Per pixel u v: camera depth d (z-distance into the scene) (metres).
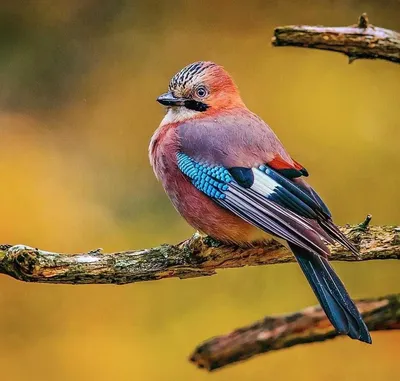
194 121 8.89
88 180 13.53
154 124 14.29
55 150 13.94
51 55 14.73
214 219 8.32
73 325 11.89
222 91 9.12
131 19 15.08
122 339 11.76
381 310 8.62
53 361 11.68
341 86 13.88
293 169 8.29
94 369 11.59
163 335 11.73
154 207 13.05
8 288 12.06
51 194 13.24
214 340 8.84
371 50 8.73
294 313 8.78
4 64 14.56
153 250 7.89
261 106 13.92
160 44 14.90
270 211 8.01
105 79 14.66
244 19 15.02
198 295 11.96
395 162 13.05
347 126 13.49
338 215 12.71
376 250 8.16
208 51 14.81
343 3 14.98
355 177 12.95
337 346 11.54
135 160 13.80
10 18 14.74
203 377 11.45
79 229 12.86
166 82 14.60
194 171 8.44
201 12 15.09
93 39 14.90
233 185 8.25
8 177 13.43
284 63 14.31
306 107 13.74
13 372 11.62
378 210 12.67
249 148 8.45
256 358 11.46
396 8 14.77
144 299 11.98
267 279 11.98
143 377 11.51
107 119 14.31
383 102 13.66
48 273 7.57
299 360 11.47
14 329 11.88
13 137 14.03
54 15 14.90
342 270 12.00
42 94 14.51
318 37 8.69
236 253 8.32
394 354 11.52
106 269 7.72
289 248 8.01
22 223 12.88
